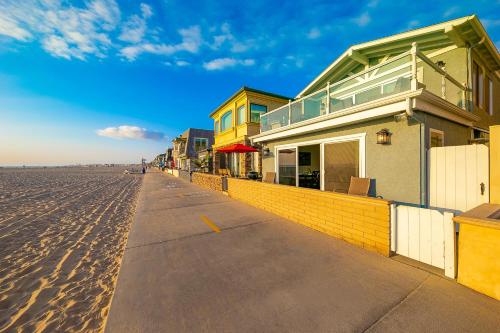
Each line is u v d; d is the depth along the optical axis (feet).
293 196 20.80
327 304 8.60
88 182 84.89
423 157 16.48
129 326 7.69
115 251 17.38
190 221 22.13
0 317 9.53
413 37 25.18
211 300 9.11
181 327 7.59
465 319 7.53
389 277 10.42
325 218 17.02
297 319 7.82
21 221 27.04
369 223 13.58
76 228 23.89
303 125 26.43
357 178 20.88
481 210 10.85
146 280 10.87
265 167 37.96
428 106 16.92
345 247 14.25
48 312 9.84
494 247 8.46
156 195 42.37
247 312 8.29
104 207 35.58
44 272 13.89
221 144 62.85
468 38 22.97
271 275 11.04
